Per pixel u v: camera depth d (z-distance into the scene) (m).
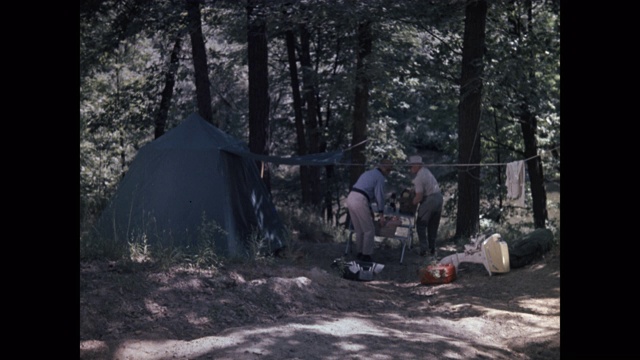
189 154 10.27
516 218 22.94
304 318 6.96
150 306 6.86
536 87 16.81
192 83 21.84
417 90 20.34
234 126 24.30
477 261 10.00
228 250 9.73
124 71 21.62
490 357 6.18
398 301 8.65
